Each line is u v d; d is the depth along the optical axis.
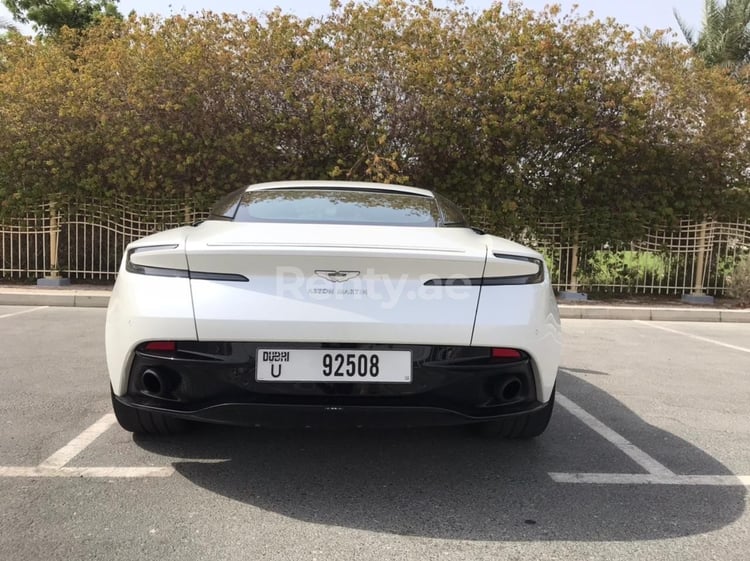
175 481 2.90
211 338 2.56
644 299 10.95
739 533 2.52
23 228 10.65
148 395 2.72
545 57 10.03
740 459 3.36
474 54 9.98
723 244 11.05
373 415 2.60
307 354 2.58
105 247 10.97
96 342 6.13
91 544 2.32
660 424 3.95
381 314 2.57
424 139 9.92
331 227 2.96
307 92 10.22
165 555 2.26
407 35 10.06
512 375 2.71
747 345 7.14
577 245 10.68
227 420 2.63
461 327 2.60
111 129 9.95
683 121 10.60
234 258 2.58
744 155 10.59
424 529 2.51
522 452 3.39
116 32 11.46
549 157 10.53
